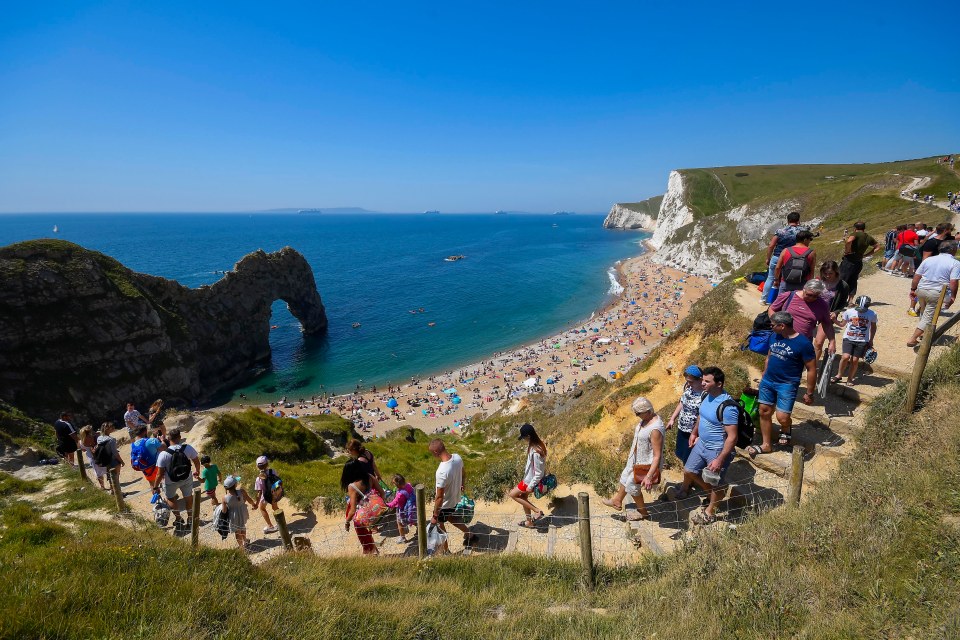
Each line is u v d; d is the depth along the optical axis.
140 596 4.93
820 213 81.56
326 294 103.31
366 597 6.64
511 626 5.92
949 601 4.28
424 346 70.00
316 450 21.20
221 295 57.72
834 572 5.25
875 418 8.38
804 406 9.84
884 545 5.21
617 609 6.30
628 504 9.49
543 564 8.00
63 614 4.40
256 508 12.51
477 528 9.95
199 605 4.97
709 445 7.74
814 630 4.58
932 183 66.31
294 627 5.11
